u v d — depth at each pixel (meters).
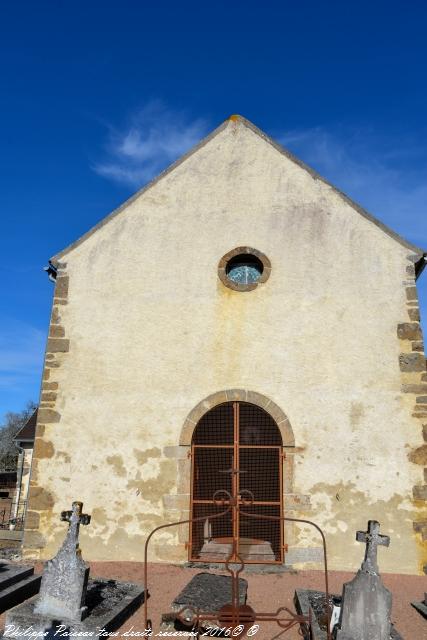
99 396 8.92
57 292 9.48
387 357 8.73
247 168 10.00
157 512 8.38
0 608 5.91
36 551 8.27
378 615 5.07
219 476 9.12
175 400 8.83
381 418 8.48
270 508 8.79
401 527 8.05
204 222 9.71
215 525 9.10
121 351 9.12
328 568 7.98
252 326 9.08
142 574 7.62
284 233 9.53
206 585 6.70
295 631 5.84
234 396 8.75
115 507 8.44
